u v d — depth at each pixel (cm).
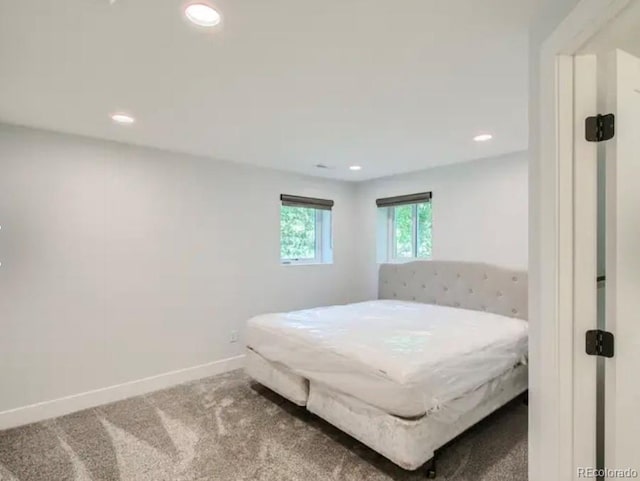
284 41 154
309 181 437
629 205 116
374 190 461
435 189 395
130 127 264
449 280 366
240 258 379
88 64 172
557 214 123
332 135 283
